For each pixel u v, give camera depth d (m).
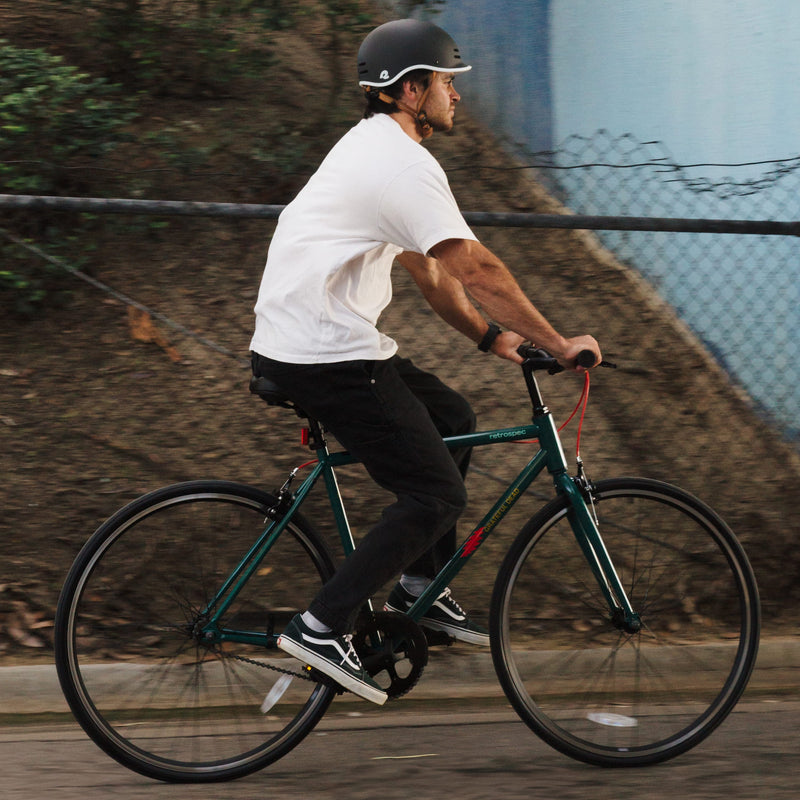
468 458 13.15
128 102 25.72
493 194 25.19
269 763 12.66
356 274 11.66
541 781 12.36
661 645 13.64
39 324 21.67
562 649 13.48
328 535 15.55
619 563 13.40
